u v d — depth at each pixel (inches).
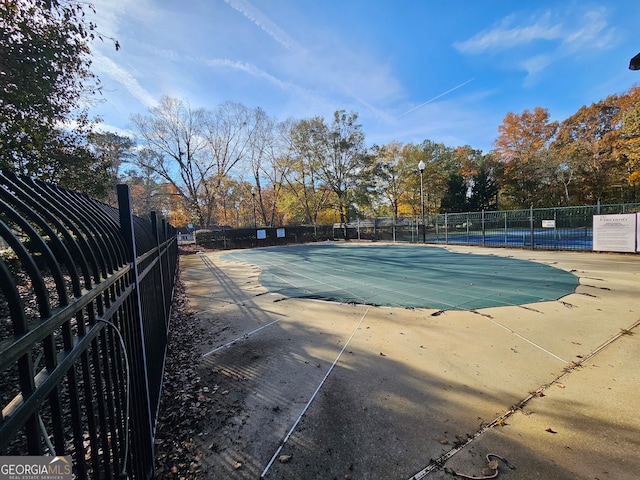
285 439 89.1
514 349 142.0
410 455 81.1
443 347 147.8
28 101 174.9
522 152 1282.0
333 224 1099.3
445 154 1621.6
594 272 307.9
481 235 633.0
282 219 1521.9
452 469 75.7
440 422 93.7
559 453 79.2
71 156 220.5
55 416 33.3
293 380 122.6
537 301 216.8
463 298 234.7
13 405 25.7
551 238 520.7
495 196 1398.9
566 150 1106.1
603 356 130.7
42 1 165.3
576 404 99.1
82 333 41.6
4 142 170.9
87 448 83.7
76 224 54.0
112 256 62.0
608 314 182.5
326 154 1163.3
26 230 34.3
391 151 1341.0
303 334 173.5
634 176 821.2
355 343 157.3
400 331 171.3
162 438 91.0
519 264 386.0
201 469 79.0
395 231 871.7
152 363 99.1
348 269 414.3
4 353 22.1
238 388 118.0
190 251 836.6
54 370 31.9
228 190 1384.1
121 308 63.2
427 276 334.3
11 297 26.8
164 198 1349.7
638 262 353.4
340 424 94.8
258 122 1223.5
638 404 97.6
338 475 75.9
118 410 54.1
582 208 487.2
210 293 297.6
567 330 161.5
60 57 183.2
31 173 191.8
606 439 83.4
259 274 406.9
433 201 1408.7
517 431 88.2
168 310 195.5
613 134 995.3
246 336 174.2
